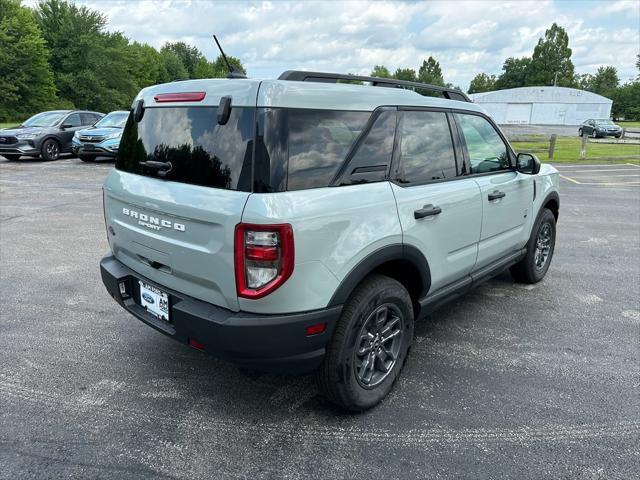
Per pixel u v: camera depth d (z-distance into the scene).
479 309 4.23
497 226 3.71
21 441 2.46
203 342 2.36
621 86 103.38
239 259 2.16
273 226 2.10
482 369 3.23
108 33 55.25
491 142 3.71
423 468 2.31
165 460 2.35
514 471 2.30
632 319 4.05
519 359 3.36
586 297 4.53
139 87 61.94
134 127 2.88
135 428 2.58
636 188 11.23
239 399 2.87
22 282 4.71
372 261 2.49
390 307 2.75
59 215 7.67
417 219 2.78
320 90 2.39
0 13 45.31
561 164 16.30
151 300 2.74
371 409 2.78
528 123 61.59
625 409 2.79
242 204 2.13
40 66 46.50
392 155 2.71
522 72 114.38
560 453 2.42
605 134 31.12
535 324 3.94
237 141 2.21
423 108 3.00
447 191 3.04
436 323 3.95
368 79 2.79
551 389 2.99
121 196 2.81
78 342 3.53
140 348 3.46
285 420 2.67
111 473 2.26
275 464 2.33
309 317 2.28
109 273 2.97
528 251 4.52
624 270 5.33
